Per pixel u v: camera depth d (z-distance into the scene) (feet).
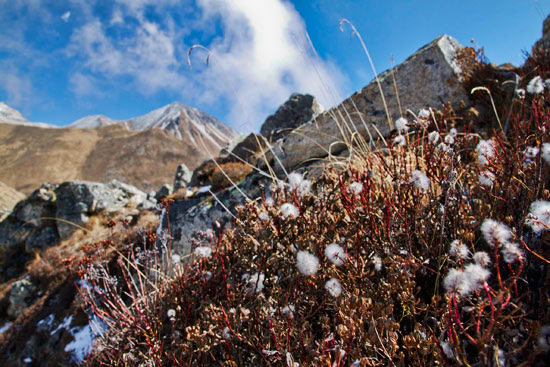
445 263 5.29
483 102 12.96
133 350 7.45
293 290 5.90
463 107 13.25
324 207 6.97
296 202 6.70
